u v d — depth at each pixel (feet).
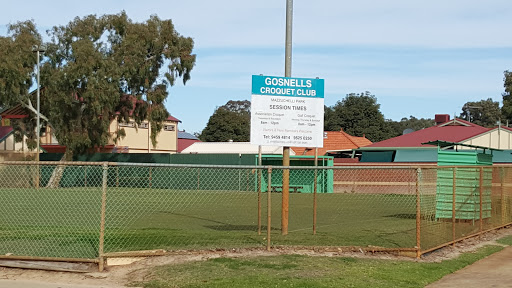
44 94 157.48
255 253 36.58
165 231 48.32
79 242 40.83
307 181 133.39
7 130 195.62
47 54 151.23
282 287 28.73
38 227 49.67
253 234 46.55
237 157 141.49
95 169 107.86
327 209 79.61
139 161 154.81
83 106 149.69
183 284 29.30
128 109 157.48
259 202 45.73
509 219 60.54
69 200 79.15
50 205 72.43
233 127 310.65
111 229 49.19
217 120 310.86
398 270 33.81
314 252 37.52
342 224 58.03
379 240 44.32
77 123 149.69
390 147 133.28
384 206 84.74
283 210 45.96
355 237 45.93
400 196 107.55
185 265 33.14
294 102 45.57
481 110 349.82
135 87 152.66
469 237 48.21
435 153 128.06
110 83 142.20
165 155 150.00
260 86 44.98
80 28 149.38
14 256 33.73
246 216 66.18
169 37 152.35
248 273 31.50
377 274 32.37
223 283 29.37
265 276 30.86
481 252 42.75
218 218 63.57
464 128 144.25
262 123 44.93
